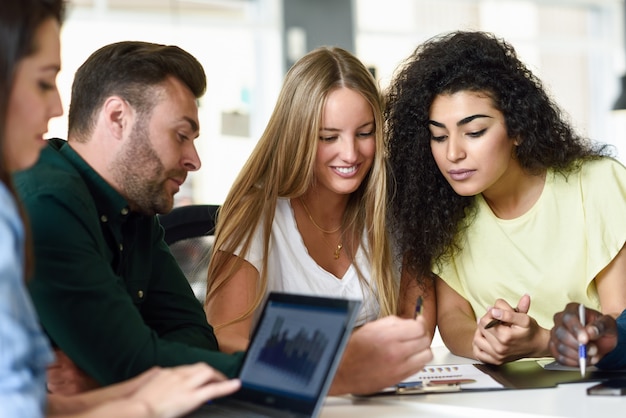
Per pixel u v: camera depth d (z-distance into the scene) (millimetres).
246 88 9430
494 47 2152
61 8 1197
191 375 1218
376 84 2254
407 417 1443
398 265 2400
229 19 9344
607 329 1742
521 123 2145
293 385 1373
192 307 1999
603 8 12070
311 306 1420
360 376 1565
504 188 2277
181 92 1682
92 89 1668
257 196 2256
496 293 2348
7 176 1104
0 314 984
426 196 2328
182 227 2543
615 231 2232
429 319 2398
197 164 1747
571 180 2273
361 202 2350
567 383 1659
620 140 12164
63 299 1487
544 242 2281
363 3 10359
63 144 1778
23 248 1069
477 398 1557
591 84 12070
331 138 2186
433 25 10820
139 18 8875
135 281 1829
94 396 1358
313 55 2217
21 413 979
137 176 1683
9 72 1097
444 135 2166
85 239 1532
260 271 2232
